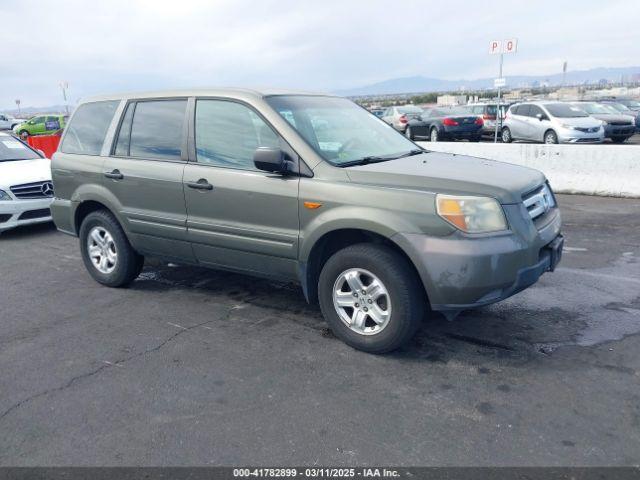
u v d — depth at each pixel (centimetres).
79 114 573
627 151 950
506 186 371
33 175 836
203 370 380
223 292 538
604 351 387
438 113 2242
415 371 369
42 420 325
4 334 453
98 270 564
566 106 1828
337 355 396
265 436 303
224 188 440
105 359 401
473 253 346
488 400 331
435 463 277
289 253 416
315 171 401
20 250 741
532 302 481
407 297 369
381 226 367
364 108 545
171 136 486
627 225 755
